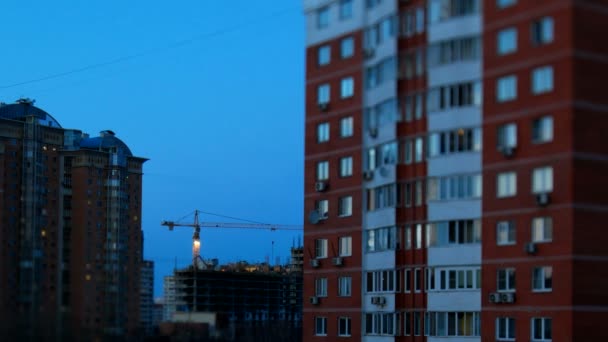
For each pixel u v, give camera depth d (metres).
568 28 58.22
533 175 60.25
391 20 68.75
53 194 146.62
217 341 70.81
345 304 73.31
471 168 63.97
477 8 63.56
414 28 67.31
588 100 58.59
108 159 156.50
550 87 59.19
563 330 58.22
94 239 151.50
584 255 58.28
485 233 63.28
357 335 72.12
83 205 151.25
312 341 75.62
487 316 62.94
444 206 65.62
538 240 60.06
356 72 72.38
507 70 61.66
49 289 74.69
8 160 136.25
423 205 67.00
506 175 61.97
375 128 70.31
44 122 147.12
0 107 142.38
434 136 66.12
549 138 59.28
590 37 58.78
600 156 58.94
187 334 68.75
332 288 74.50
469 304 64.31
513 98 61.31
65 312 62.66
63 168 150.12
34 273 75.38
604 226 58.97
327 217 75.12
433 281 66.50
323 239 75.56
